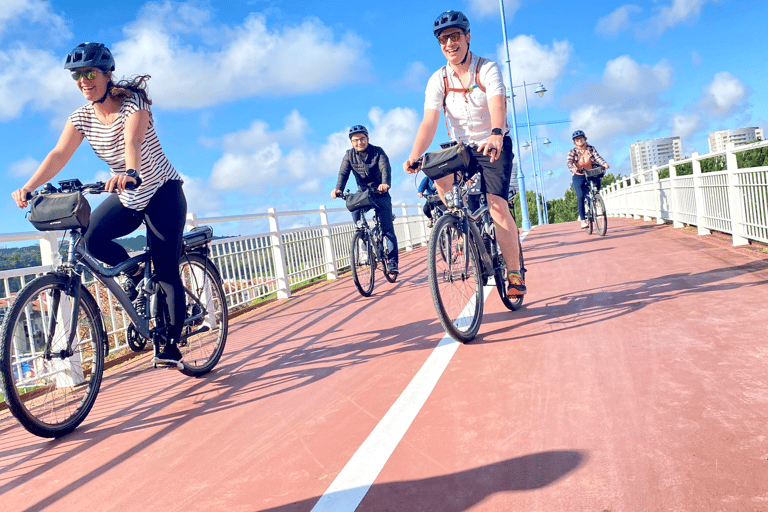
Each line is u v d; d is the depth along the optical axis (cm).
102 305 554
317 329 566
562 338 374
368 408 298
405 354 398
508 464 214
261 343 539
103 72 345
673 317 390
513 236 439
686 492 180
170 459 273
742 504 169
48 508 239
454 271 395
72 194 329
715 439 211
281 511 205
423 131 423
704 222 862
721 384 262
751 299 412
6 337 307
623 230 1224
